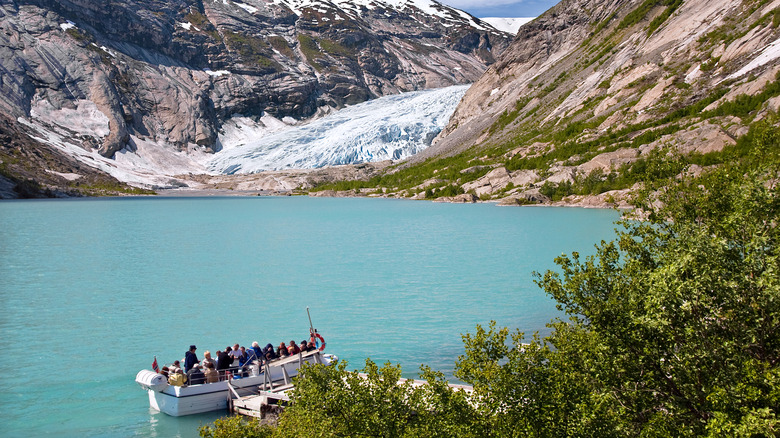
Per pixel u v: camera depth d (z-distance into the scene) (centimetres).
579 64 19862
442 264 6475
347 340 3731
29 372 3259
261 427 1914
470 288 5197
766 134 2005
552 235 8419
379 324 4088
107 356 3556
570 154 13700
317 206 16500
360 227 10512
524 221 10125
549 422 1593
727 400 1378
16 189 19550
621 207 10756
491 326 1850
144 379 2728
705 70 12862
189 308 4722
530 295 4869
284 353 2958
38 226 11181
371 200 18475
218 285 5606
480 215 11612
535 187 13312
